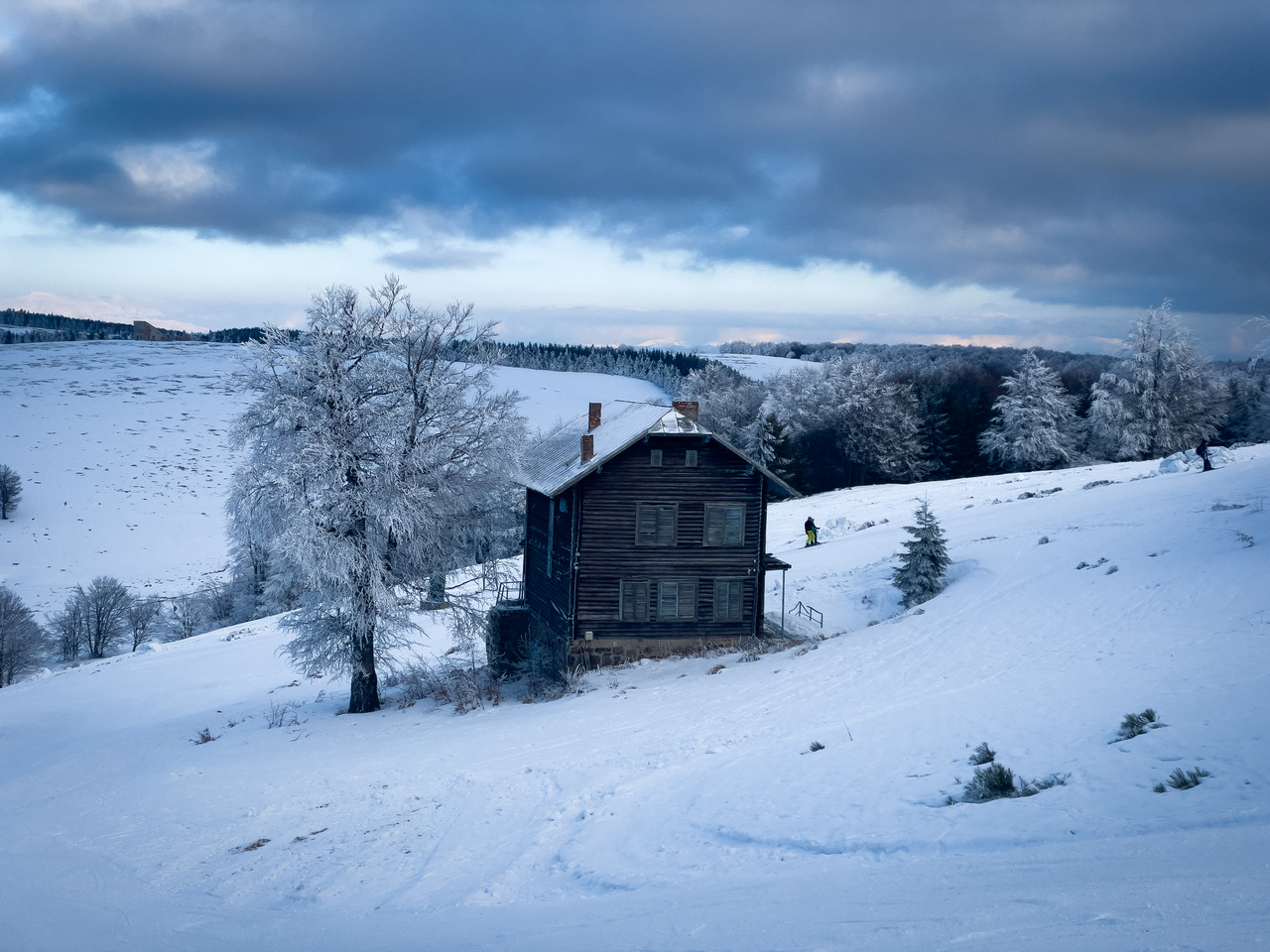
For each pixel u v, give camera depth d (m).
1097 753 12.49
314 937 10.70
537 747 20.47
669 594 32.78
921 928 7.24
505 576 33.19
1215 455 49.84
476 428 30.23
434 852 14.21
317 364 27.59
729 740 18.05
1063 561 31.20
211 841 16.88
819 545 49.41
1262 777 10.11
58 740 32.34
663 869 11.38
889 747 15.20
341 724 27.89
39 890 14.90
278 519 27.59
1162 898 7.05
